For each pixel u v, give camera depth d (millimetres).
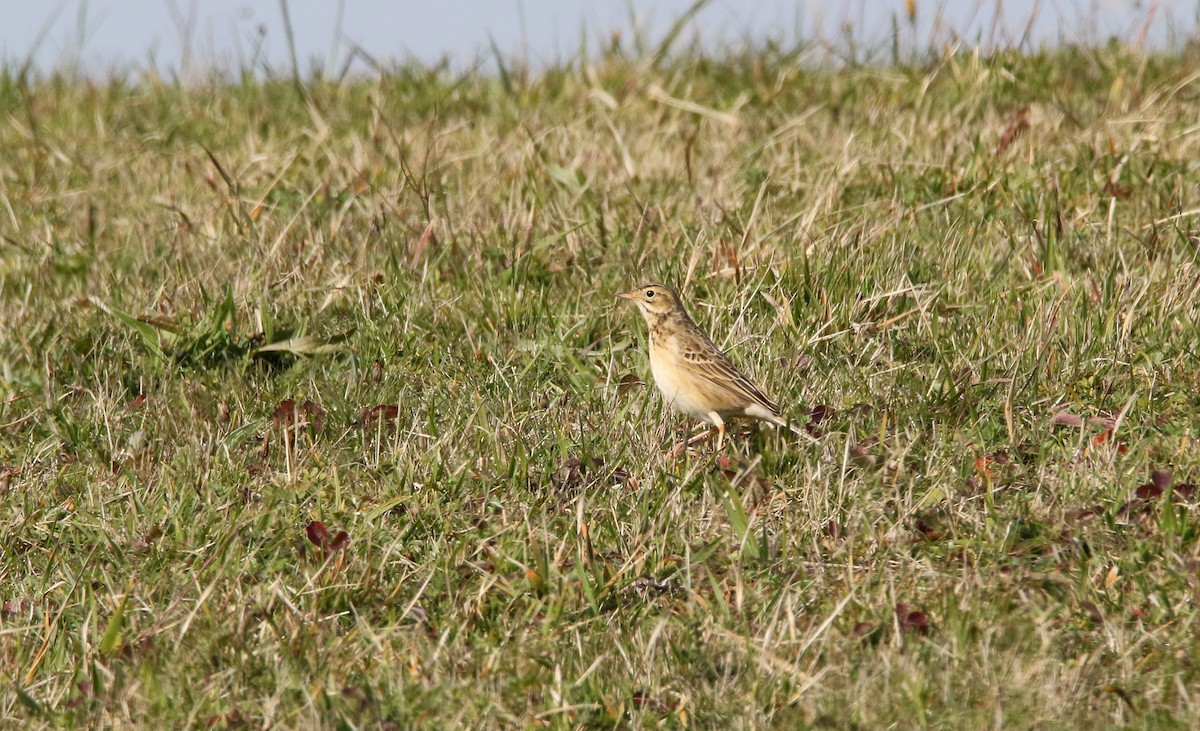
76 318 13648
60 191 18047
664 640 8570
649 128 18703
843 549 9320
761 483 10180
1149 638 8227
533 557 9461
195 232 15688
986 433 10531
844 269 12820
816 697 7945
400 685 8242
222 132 20594
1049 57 20016
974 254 13422
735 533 9477
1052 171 14891
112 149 19938
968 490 9688
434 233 14672
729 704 8000
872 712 7781
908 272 13047
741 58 22172
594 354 12328
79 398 12375
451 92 21750
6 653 9062
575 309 13141
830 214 14414
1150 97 17609
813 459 10273
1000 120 17203
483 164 17297
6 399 12391
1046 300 12430
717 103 20078
